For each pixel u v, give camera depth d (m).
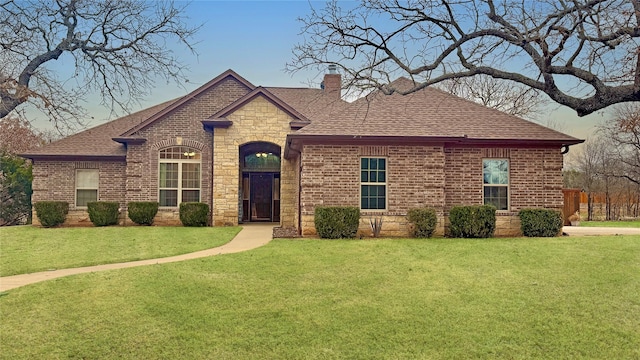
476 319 7.46
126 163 21.47
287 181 20.36
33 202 21.55
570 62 7.76
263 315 7.65
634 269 10.21
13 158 27.06
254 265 10.84
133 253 13.48
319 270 10.34
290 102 24.31
